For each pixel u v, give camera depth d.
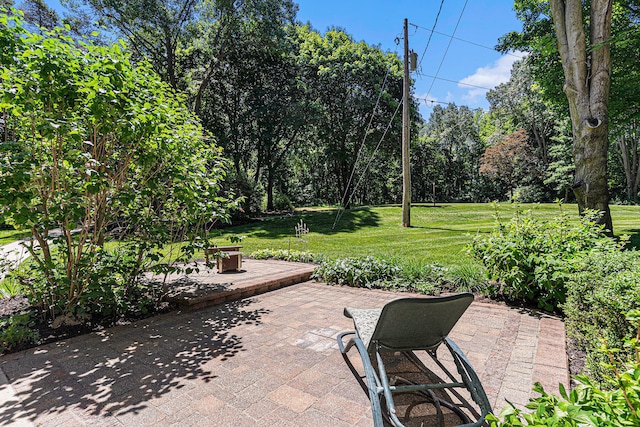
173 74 15.64
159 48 16.78
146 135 3.62
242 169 25.00
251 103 19.97
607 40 6.10
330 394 2.23
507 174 28.31
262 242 10.62
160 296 4.47
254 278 5.41
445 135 35.84
